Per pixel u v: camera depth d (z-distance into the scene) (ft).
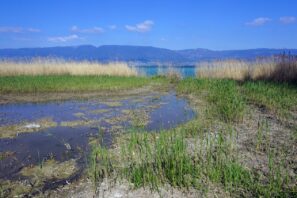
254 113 34.35
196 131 26.81
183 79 73.87
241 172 17.39
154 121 32.76
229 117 31.22
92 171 18.66
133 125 29.81
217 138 24.35
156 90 60.08
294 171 18.04
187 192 16.03
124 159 20.77
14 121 32.73
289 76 58.13
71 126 30.71
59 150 23.49
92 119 33.73
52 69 79.82
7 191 16.84
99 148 22.11
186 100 46.88
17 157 22.02
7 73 74.49
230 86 52.01
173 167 17.13
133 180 17.34
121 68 84.69
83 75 78.38
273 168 18.40
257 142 23.53
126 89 59.93
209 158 19.30
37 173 19.21
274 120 30.71
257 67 67.15
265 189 15.57
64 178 18.42
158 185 16.75
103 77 73.31
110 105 42.65
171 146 20.45
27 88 53.98
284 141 23.65
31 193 16.60
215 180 16.99
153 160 20.15
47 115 35.91
